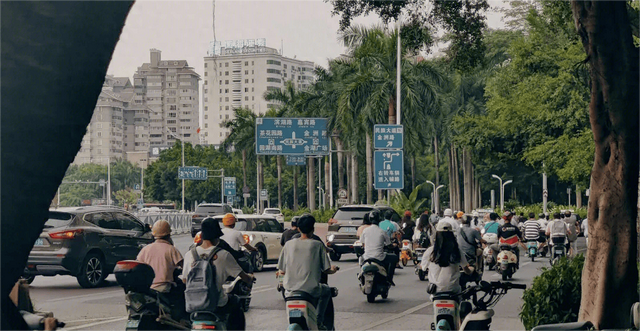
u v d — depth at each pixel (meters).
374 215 16.86
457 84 76.12
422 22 13.57
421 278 22.14
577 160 35.56
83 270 19.27
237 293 9.09
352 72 56.78
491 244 25.19
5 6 2.76
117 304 16.11
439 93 51.34
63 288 19.66
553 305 9.48
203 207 49.09
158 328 8.20
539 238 32.50
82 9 2.87
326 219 67.00
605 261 8.49
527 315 9.66
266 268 26.25
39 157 2.83
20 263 2.87
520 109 39.69
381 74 50.56
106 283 21.05
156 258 9.41
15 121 2.77
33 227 2.87
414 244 26.89
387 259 16.81
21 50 2.77
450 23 13.50
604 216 8.51
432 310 15.45
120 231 20.42
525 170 88.56
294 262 9.48
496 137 42.75
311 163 79.12
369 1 12.95
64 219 19.33
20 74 2.77
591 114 8.55
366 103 51.06
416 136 49.56
